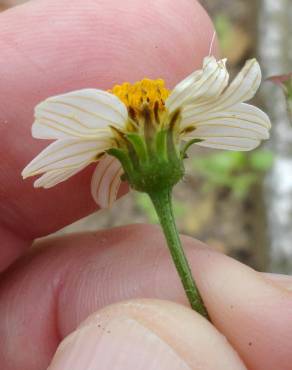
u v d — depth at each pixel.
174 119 0.05
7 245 0.07
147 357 0.05
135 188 0.05
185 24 0.06
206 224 0.13
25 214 0.06
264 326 0.05
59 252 0.07
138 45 0.06
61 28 0.06
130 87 0.05
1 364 0.07
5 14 0.06
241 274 0.06
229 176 0.13
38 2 0.06
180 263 0.05
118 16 0.06
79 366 0.05
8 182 0.06
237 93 0.05
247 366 0.05
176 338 0.05
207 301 0.05
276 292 0.05
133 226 0.07
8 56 0.06
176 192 0.13
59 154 0.05
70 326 0.06
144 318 0.05
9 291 0.07
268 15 0.15
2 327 0.07
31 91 0.06
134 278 0.06
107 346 0.05
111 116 0.05
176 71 0.06
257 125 0.05
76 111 0.05
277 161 0.13
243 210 0.13
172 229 0.05
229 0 0.16
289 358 0.05
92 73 0.06
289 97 0.06
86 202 0.06
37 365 0.07
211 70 0.05
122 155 0.05
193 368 0.05
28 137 0.06
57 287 0.06
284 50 0.14
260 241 0.12
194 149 0.14
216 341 0.05
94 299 0.06
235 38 0.15
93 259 0.06
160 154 0.05
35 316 0.06
